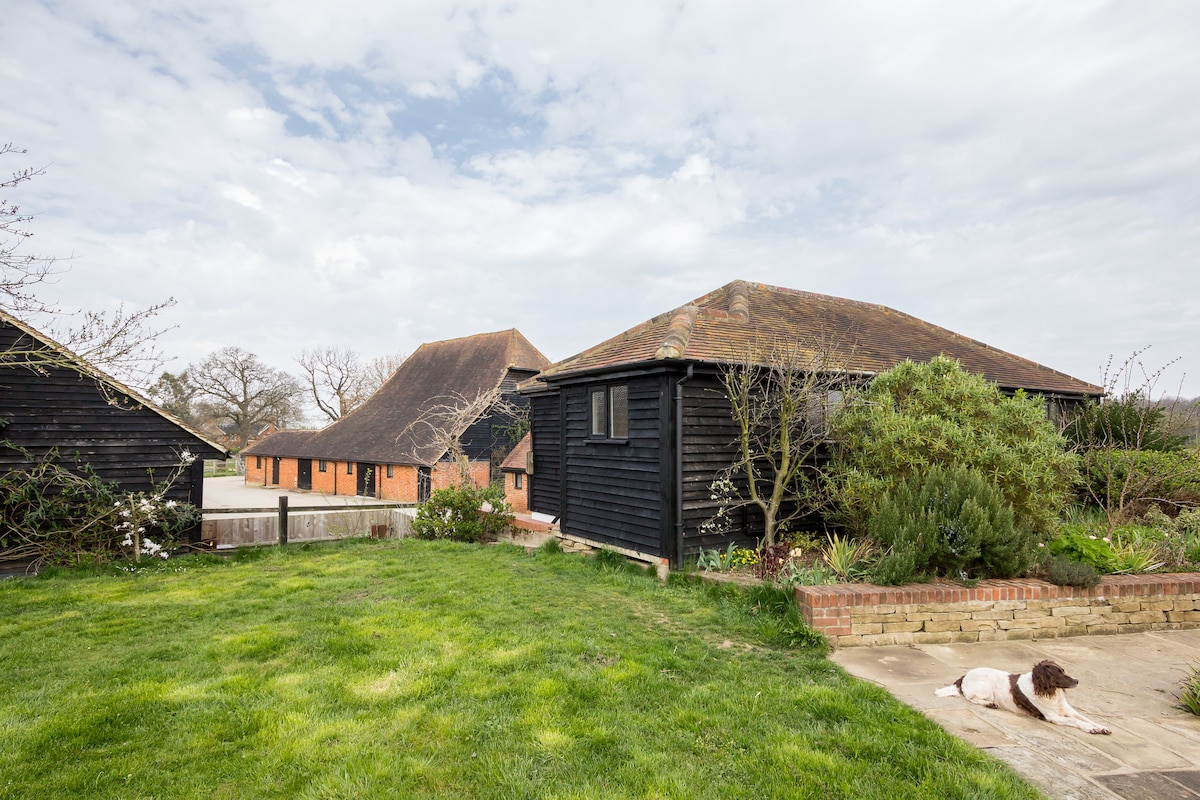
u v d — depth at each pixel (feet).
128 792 11.51
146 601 26.86
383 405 113.80
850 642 19.81
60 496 37.27
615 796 11.10
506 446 90.63
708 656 18.42
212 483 151.53
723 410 32.09
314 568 34.09
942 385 27.48
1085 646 20.16
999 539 21.88
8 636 21.70
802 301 47.37
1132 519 32.45
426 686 16.06
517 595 26.08
